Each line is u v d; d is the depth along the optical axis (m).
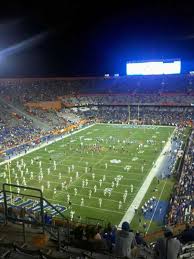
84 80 111.88
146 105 94.88
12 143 61.31
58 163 49.56
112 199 35.72
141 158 51.44
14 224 10.01
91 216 31.61
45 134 70.69
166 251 7.18
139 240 12.42
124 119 88.69
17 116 76.06
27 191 37.84
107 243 10.03
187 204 31.53
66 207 33.62
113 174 43.97
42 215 8.85
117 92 104.19
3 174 44.50
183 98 94.06
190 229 10.95
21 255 7.46
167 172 44.22
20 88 95.62
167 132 71.50
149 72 108.06
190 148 53.44
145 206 33.47
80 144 61.94
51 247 8.56
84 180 41.62
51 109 89.44
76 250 8.57
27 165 48.72
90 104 98.56
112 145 60.59
